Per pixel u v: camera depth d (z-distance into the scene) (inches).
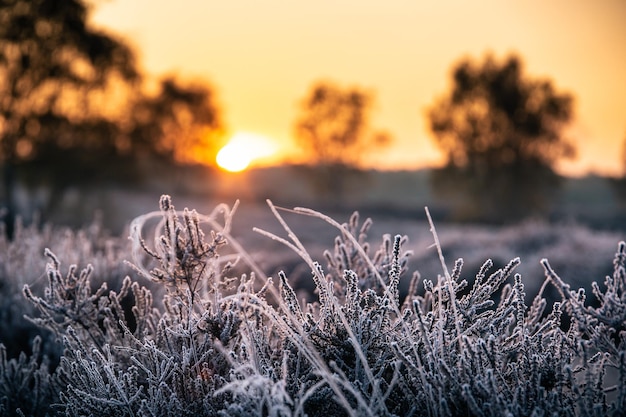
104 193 1112.8
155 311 115.9
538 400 81.3
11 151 1089.4
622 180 1857.8
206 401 89.6
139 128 1223.5
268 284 89.7
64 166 1080.8
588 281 354.3
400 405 89.0
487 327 90.8
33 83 1080.8
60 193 1085.1
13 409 122.0
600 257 401.4
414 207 1998.0
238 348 98.0
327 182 2244.1
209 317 96.4
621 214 1711.4
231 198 2204.7
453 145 1606.8
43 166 1080.8
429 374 82.6
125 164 1176.2
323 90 2230.6
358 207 2009.1
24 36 1059.9
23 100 1083.9
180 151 2240.4
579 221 1455.5
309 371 91.0
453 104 1598.2
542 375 85.4
